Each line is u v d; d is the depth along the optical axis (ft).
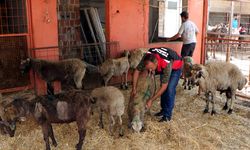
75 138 15.23
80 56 27.94
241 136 16.02
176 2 35.12
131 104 15.55
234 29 53.47
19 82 21.52
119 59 23.41
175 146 14.69
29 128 16.14
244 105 20.97
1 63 20.90
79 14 28.91
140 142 14.82
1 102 14.66
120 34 25.64
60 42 28.02
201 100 21.75
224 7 59.26
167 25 35.06
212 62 18.98
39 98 13.29
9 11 23.68
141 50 25.02
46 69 20.11
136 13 26.30
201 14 30.89
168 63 15.20
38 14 21.02
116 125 16.74
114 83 25.59
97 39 27.25
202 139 15.52
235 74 18.51
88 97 13.55
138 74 15.87
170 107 17.25
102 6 33.24
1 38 20.47
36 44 21.35
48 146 13.50
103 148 14.38
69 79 20.56
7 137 15.05
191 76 18.06
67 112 13.20
